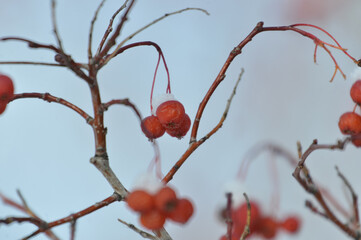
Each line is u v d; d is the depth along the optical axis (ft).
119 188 1.46
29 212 1.48
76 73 1.42
